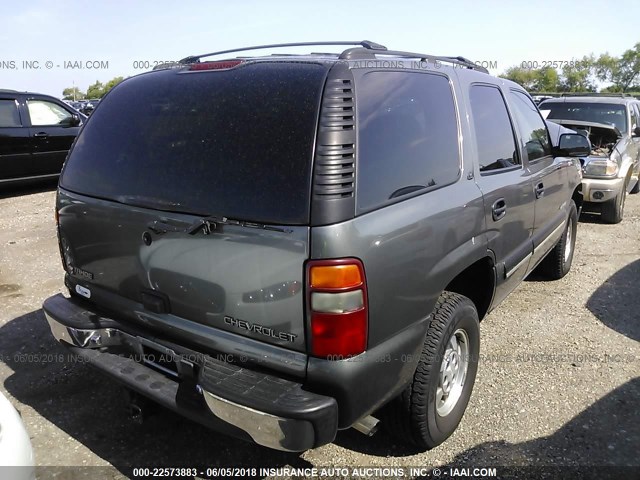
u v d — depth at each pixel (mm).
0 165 9055
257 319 2055
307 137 1971
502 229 3125
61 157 9992
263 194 1992
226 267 2074
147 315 2424
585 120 8891
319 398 1956
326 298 1897
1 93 9102
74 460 2639
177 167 2246
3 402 2102
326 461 2645
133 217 2342
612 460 2643
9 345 3818
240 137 2119
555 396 3189
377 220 2061
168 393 2287
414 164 2391
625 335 4031
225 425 2082
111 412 3039
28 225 7344
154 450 2729
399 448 2742
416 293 2283
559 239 4820
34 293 4809
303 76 2141
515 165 3492
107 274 2572
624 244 6582
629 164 7715
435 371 2477
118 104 2666
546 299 4742
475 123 3031
